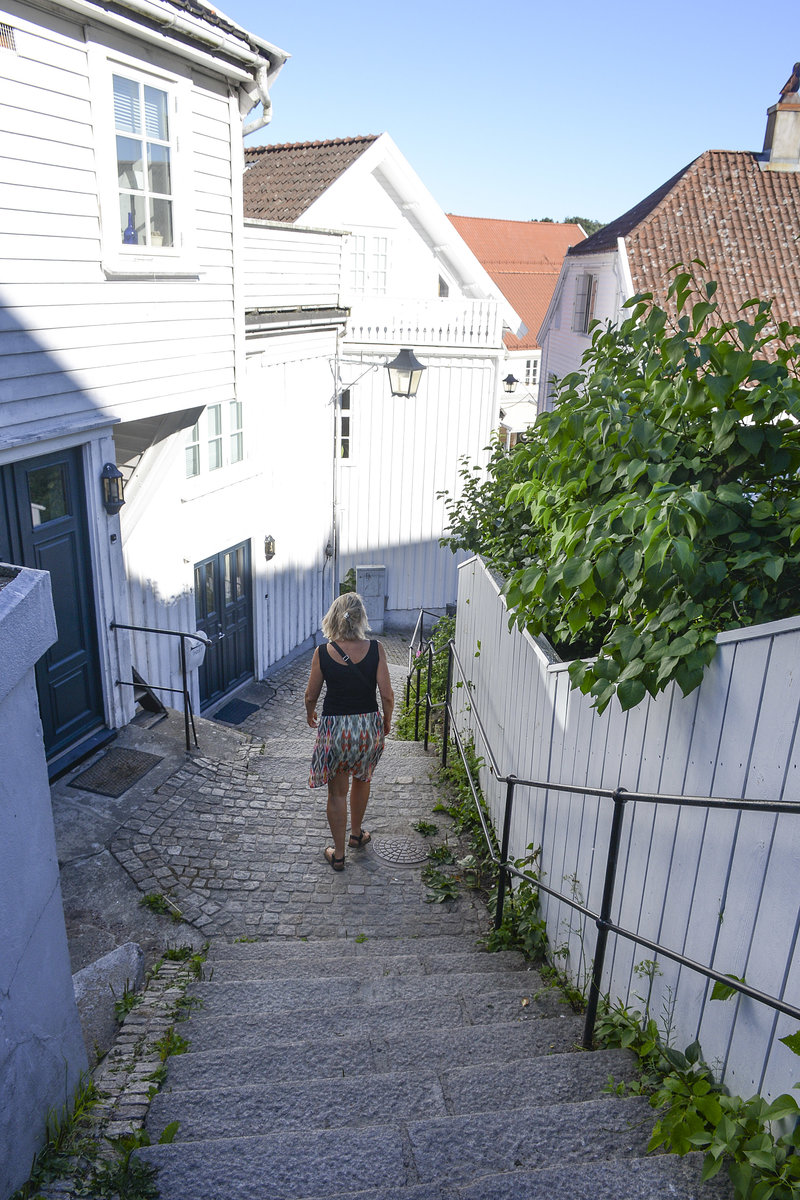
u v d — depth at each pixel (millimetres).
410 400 16078
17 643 2346
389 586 17141
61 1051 2770
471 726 7371
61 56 5984
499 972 4363
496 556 6508
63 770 6941
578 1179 2352
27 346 6031
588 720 3834
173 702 9922
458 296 18516
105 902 5430
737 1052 2514
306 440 13023
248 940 5133
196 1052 3445
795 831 2240
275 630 12828
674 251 16062
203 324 8188
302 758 7875
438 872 5898
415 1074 3104
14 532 6215
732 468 3158
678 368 3348
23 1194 2385
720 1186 2312
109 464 7148
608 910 3221
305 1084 3092
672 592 2982
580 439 3900
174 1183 2518
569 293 21672
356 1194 2371
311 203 15906
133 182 6941
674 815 2947
